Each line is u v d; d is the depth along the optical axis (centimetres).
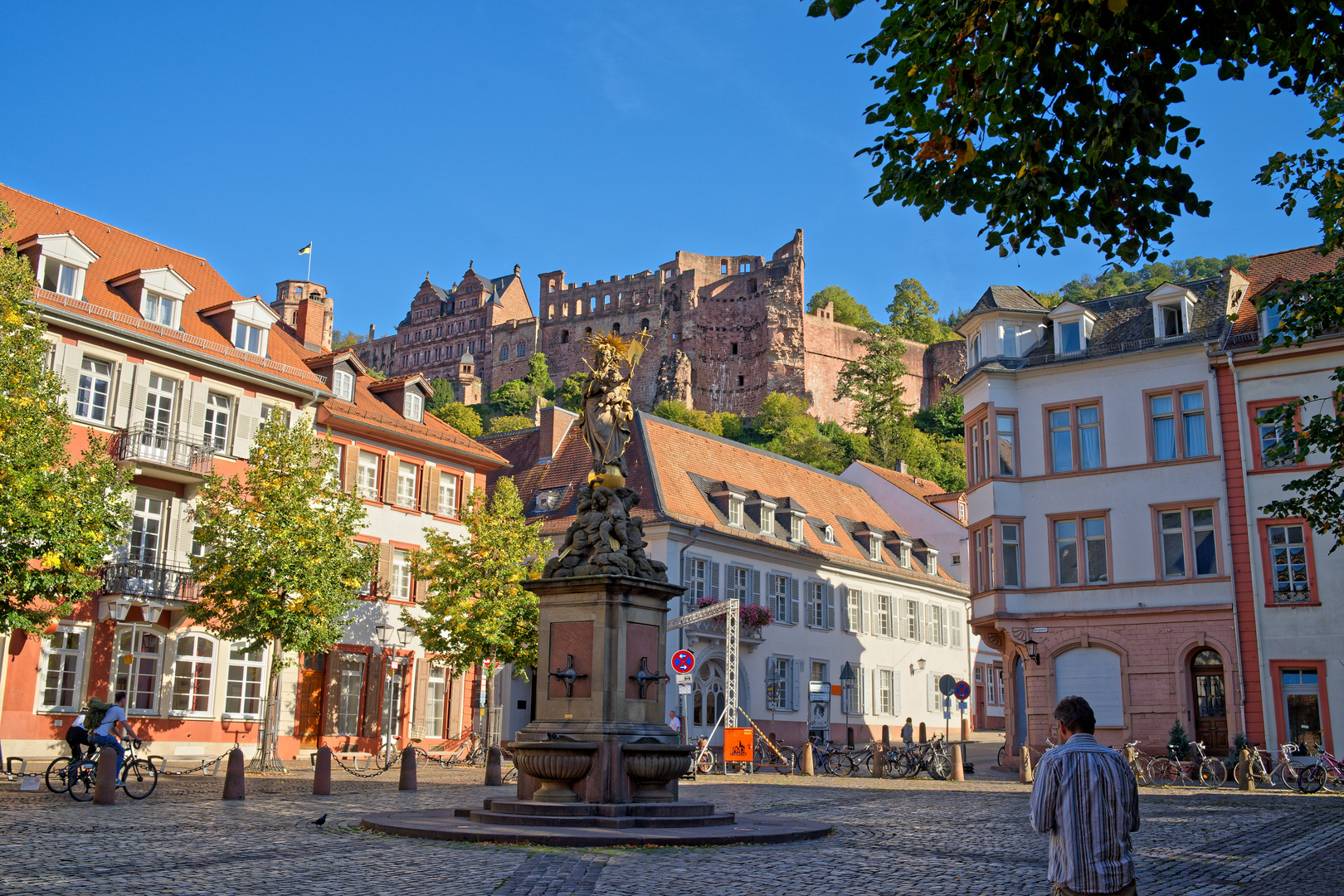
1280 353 3325
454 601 3712
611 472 1644
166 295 3491
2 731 2966
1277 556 3266
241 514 3142
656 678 1561
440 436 4416
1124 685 3419
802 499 5666
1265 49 961
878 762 3316
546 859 1220
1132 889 613
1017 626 3603
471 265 16350
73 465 2634
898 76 1054
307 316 4912
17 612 2392
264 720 3123
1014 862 1338
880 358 13150
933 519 6388
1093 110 954
